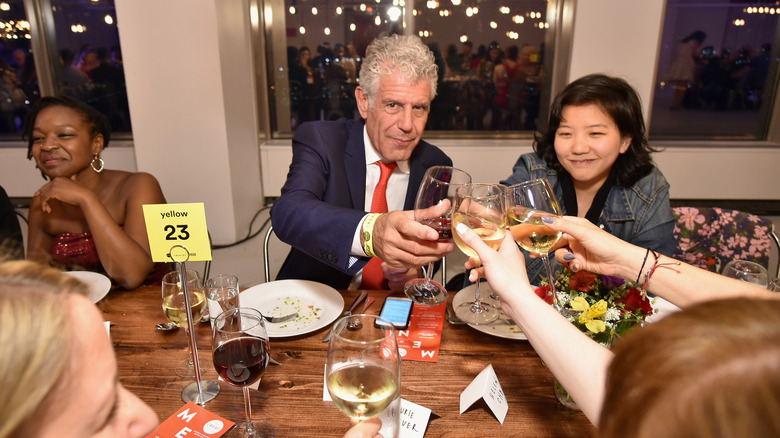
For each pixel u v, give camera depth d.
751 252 1.66
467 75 4.30
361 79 1.56
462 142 4.28
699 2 4.09
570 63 3.64
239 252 3.66
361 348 0.71
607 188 1.63
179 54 3.30
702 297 0.90
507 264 0.79
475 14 4.12
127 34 3.25
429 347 1.07
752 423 0.26
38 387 0.34
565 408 0.89
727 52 4.20
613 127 1.48
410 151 1.60
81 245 1.62
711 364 0.28
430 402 0.91
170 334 1.14
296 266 1.69
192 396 0.92
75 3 4.14
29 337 0.34
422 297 1.27
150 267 1.53
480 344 1.09
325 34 4.27
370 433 0.66
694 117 4.39
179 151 3.51
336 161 1.62
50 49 4.26
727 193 4.20
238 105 3.72
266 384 0.96
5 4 4.09
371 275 1.64
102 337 0.42
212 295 1.17
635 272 0.98
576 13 3.51
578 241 1.03
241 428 0.83
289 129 4.56
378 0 4.14
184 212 0.89
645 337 0.33
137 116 3.42
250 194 4.07
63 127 1.63
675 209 1.72
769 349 0.27
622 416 0.31
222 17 3.34
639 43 3.55
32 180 4.30
